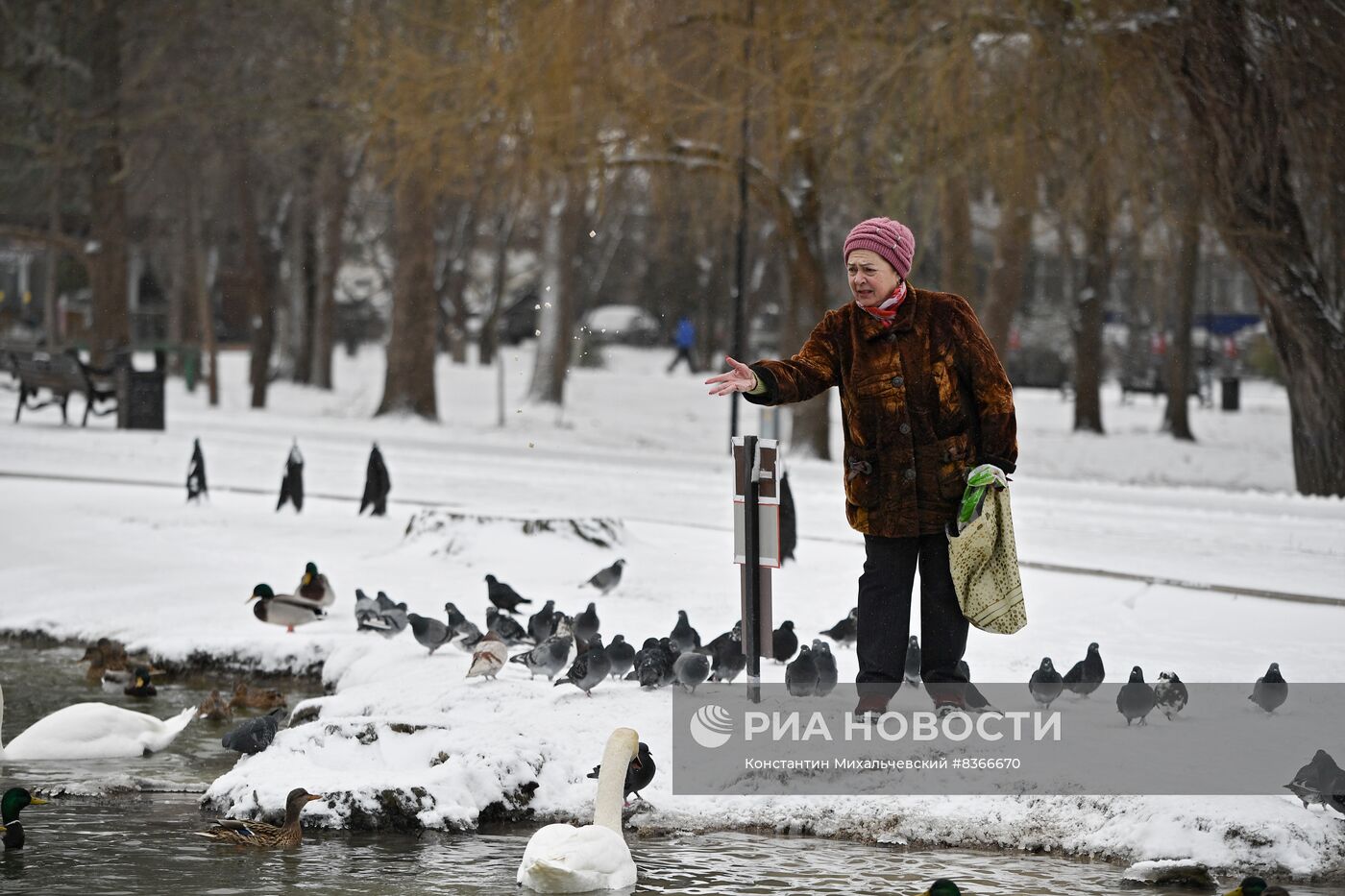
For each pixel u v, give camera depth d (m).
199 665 30.22
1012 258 98.88
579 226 118.81
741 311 79.75
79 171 109.00
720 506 53.94
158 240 147.75
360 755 21.44
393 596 33.78
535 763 20.80
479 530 39.44
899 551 21.03
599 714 22.48
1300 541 47.50
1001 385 20.52
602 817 17.33
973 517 19.94
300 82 97.81
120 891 16.84
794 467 75.38
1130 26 58.44
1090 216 71.31
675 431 111.75
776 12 69.06
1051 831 18.48
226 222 138.00
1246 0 57.41
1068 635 29.77
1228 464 98.94
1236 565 41.47
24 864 17.94
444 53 82.25
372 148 86.44
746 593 22.59
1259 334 165.12
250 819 19.97
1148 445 103.62
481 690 23.69
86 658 29.73
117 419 78.06
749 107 73.06
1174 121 61.78
